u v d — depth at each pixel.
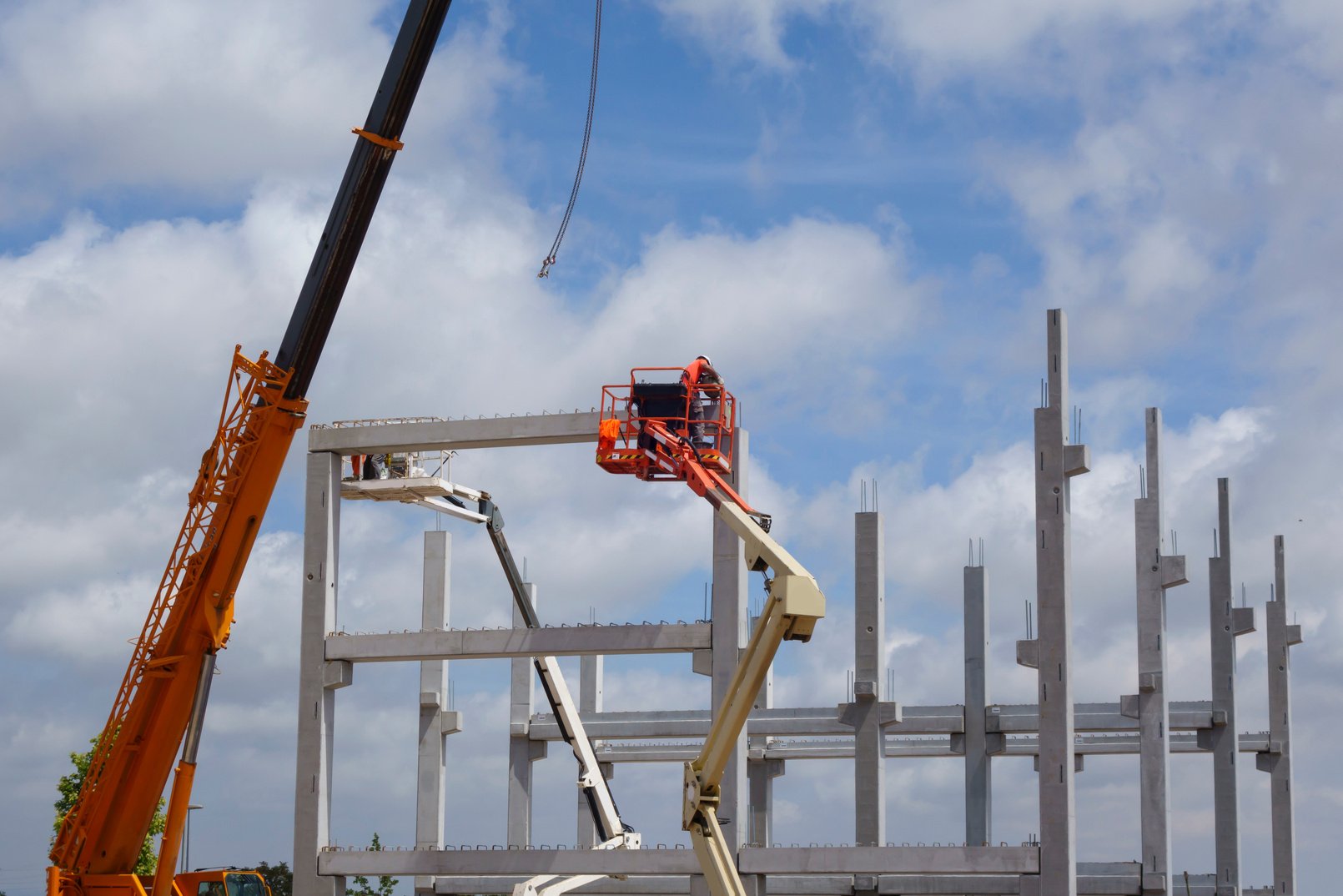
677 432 32.25
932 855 32.00
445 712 45.22
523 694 46.75
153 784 31.12
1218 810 44.09
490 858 34.03
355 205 30.08
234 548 30.89
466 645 35.25
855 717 38.19
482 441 36.06
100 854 31.14
